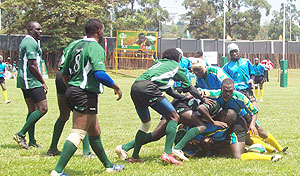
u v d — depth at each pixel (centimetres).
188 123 631
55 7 4744
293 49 5778
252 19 8306
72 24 4831
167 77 596
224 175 529
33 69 695
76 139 498
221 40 5553
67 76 526
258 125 684
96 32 520
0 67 1634
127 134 888
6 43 4822
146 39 4716
